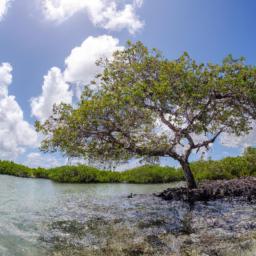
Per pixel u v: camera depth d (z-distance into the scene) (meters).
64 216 14.07
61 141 17.14
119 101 17.19
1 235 10.70
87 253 9.19
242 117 19.20
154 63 19.16
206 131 17.81
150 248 9.54
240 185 19.06
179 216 13.85
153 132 18.30
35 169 42.28
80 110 16.80
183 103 17.16
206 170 31.23
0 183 29.28
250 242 9.55
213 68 18.80
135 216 14.02
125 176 37.91
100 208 16.08
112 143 18.05
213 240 10.12
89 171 37.00
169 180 36.81
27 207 16.11
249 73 18.12
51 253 9.16
